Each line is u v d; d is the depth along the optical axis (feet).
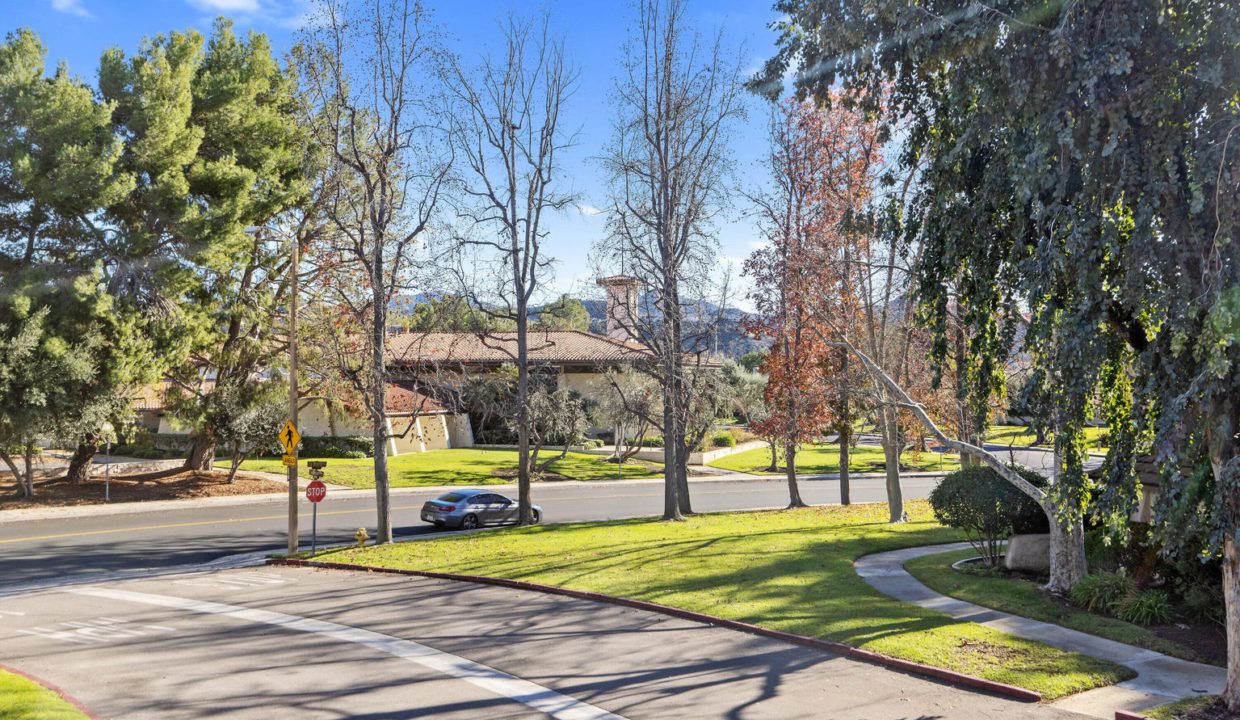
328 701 35.94
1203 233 27.99
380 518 81.76
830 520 93.15
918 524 87.04
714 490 146.92
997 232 36.99
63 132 104.32
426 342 171.94
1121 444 32.30
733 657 42.39
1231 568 33.22
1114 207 31.65
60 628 49.06
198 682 38.47
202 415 128.47
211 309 125.90
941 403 89.15
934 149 39.42
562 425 145.79
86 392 111.04
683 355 103.19
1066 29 28.58
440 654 43.24
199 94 118.83
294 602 56.39
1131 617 47.21
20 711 31.71
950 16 32.01
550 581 60.39
